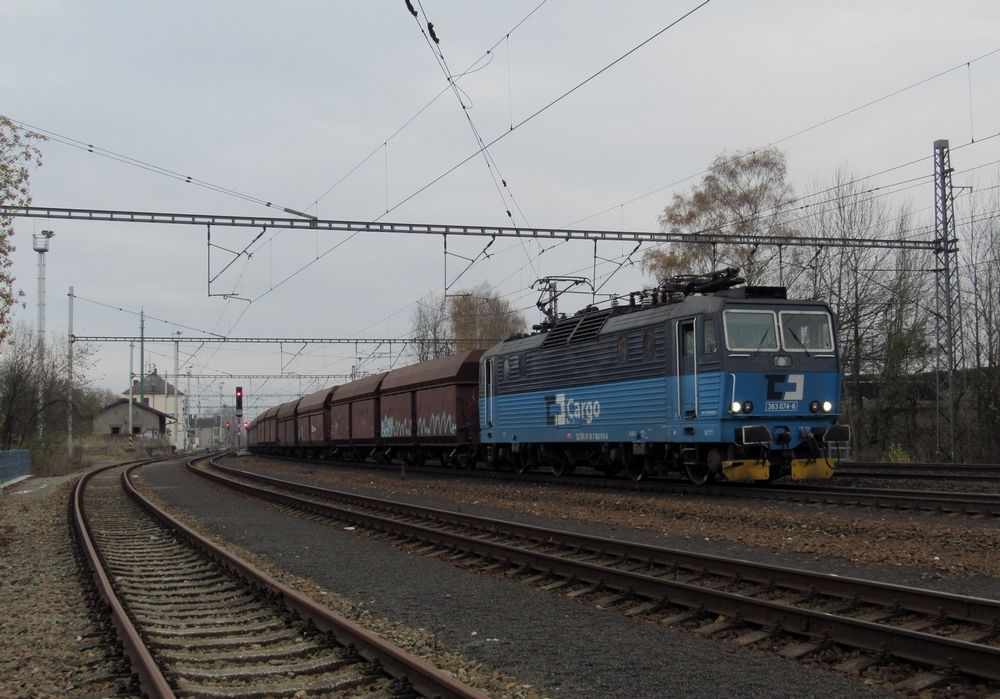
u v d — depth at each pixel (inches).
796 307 737.0
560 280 1116.5
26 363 1823.3
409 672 260.4
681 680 263.3
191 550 575.8
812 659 279.0
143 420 3941.9
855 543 484.1
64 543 630.5
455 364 1218.6
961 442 1454.2
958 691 243.8
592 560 463.5
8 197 708.7
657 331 781.3
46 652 310.5
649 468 833.5
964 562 418.6
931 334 1493.6
